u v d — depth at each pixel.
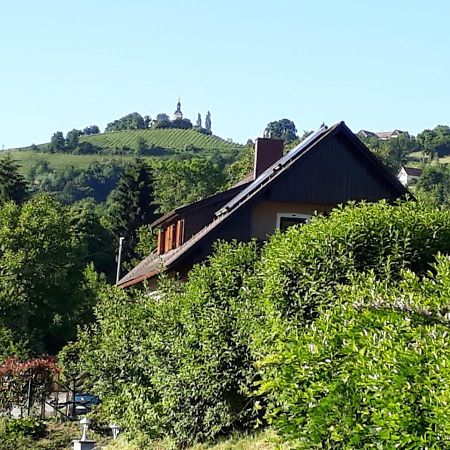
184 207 35.16
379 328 7.57
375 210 12.62
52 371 29.34
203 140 179.88
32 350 41.19
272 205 28.88
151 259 46.06
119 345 19.70
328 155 28.73
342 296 9.04
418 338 6.68
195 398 15.66
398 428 6.16
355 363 6.98
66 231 46.28
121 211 78.75
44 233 45.53
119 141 175.88
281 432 8.31
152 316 18.58
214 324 14.75
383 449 6.54
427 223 12.45
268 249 13.49
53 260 45.66
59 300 45.47
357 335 7.47
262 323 13.36
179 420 16.30
